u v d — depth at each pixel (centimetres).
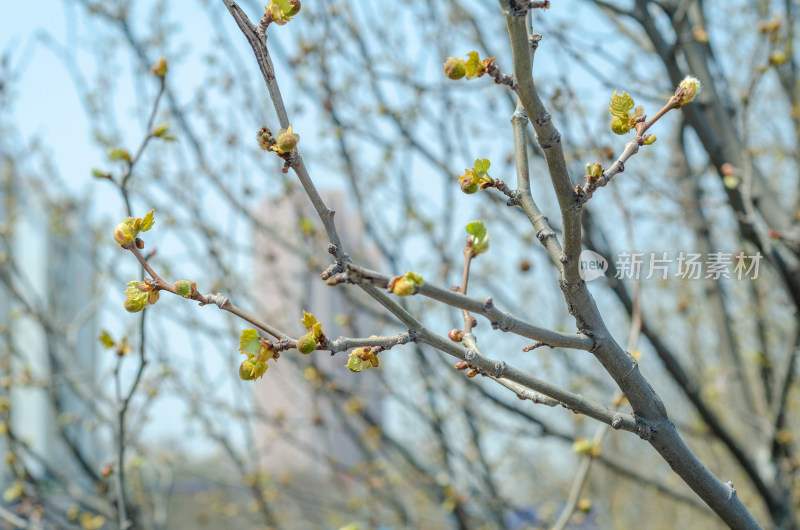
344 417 474
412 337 147
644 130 146
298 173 139
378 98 444
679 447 160
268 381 612
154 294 148
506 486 693
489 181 157
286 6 141
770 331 516
